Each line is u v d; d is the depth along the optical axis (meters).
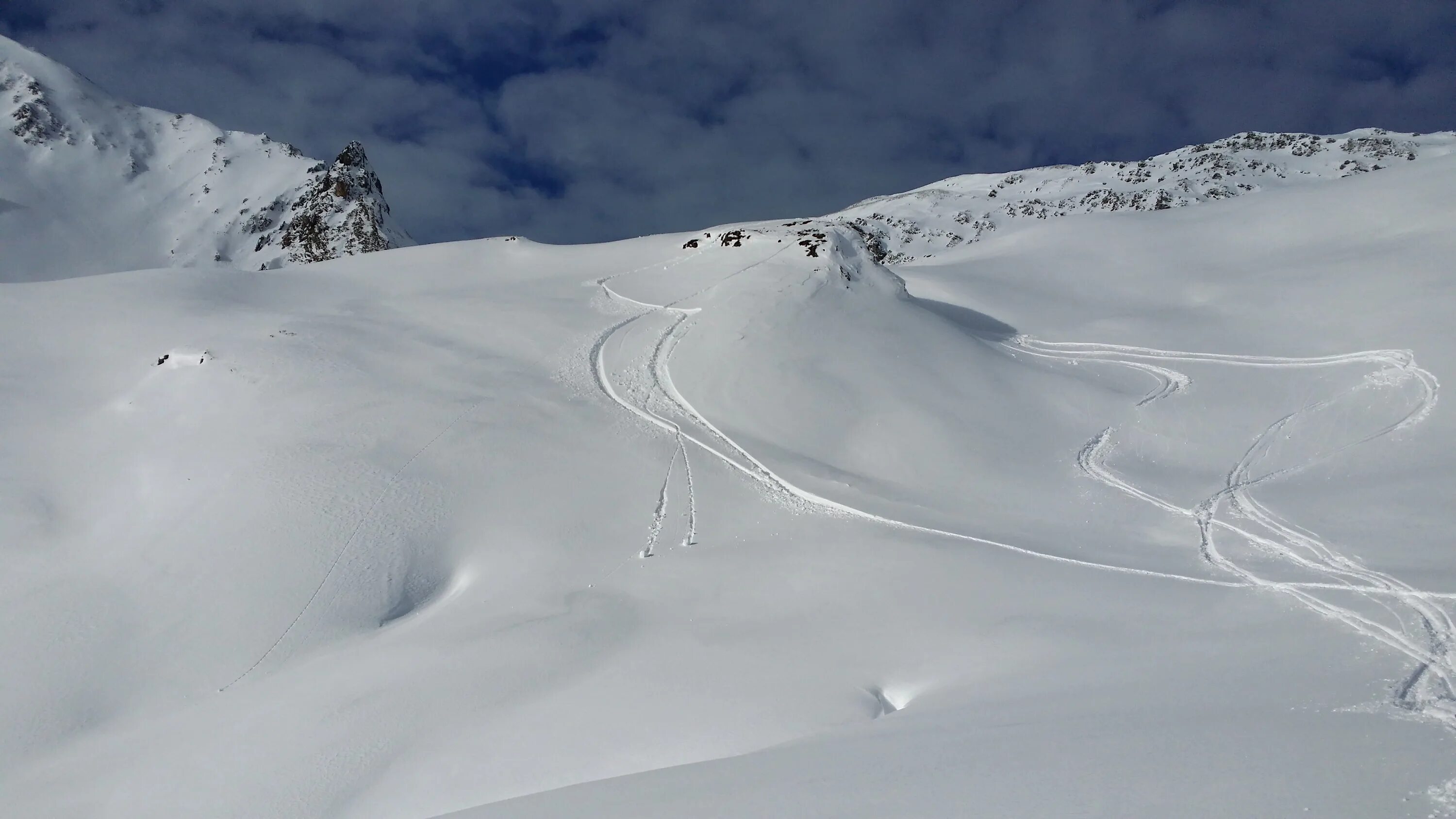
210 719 14.03
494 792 10.26
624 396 25.53
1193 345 29.47
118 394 25.98
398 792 10.78
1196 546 15.88
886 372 26.33
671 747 10.48
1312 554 14.45
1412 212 35.47
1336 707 7.09
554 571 17.80
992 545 16.61
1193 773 5.35
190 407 24.28
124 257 147.75
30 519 20.11
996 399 25.66
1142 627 11.93
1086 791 5.25
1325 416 22.06
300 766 11.90
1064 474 21.25
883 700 11.15
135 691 15.53
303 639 16.56
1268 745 5.80
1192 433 22.75
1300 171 176.25
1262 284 33.66
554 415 24.25
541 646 14.23
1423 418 20.28
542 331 29.92
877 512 18.94
